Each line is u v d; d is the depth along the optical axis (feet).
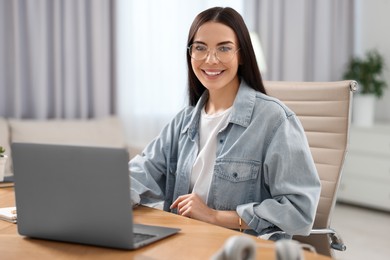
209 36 5.01
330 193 5.67
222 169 4.95
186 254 3.44
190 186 5.32
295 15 14.76
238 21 5.10
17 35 11.01
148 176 5.54
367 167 13.61
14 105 11.24
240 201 4.91
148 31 12.61
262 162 4.89
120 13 12.22
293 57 14.87
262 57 13.03
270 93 6.44
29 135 10.43
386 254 10.03
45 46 11.37
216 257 2.70
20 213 3.82
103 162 3.41
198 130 5.41
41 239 3.81
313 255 3.38
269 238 4.58
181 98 13.15
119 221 3.47
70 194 3.58
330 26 15.49
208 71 5.07
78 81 11.91
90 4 11.82
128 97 12.55
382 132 13.21
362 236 11.27
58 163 3.57
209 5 13.44
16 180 3.77
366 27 15.51
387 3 14.93
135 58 12.60
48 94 11.72
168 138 5.71
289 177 4.61
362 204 13.88
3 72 11.14
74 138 10.80
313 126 6.02
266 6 14.39
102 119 11.71
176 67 13.05
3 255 3.48
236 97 5.13
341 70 15.71
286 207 4.44
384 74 15.11
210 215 4.62
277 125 4.85
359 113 14.24
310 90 6.15
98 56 11.93
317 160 5.89
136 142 12.32
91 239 3.60
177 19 12.94
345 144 5.77
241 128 5.00
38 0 11.18
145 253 3.46
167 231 3.92
